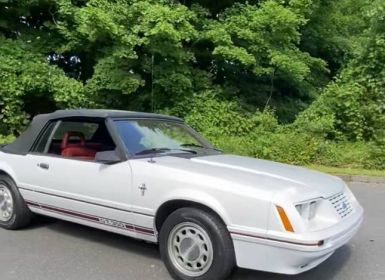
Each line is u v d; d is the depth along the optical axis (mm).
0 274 4625
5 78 12695
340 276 4727
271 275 4688
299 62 14750
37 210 5836
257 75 15391
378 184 10938
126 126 5270
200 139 5949
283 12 14219
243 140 13742
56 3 13570
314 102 15250
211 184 4301
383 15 14820
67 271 4730
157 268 4852
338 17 17984
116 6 13234
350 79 15156
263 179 4371
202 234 4309
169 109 14711
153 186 4617
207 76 15500
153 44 13578
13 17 14445
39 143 5891
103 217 5047
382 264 5105
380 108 14227
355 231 4586
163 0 13828
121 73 13781
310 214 4176
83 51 14641
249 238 4062
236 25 14695
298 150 12898
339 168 12398
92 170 5098
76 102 13281
